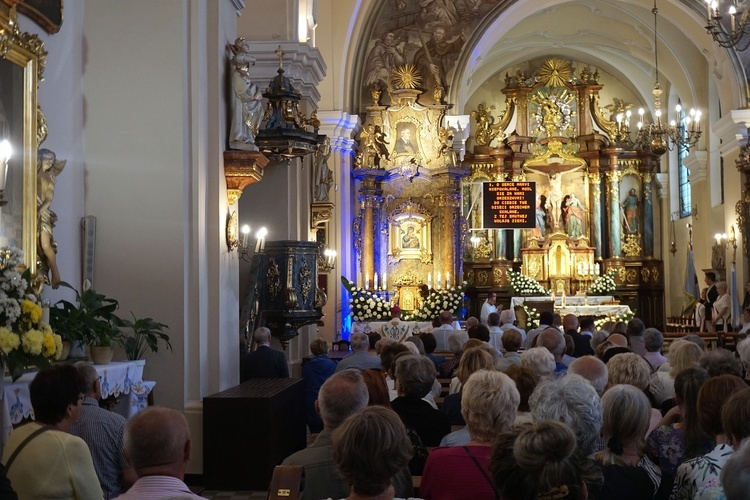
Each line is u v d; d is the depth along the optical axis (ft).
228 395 28.94
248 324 39.11
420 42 78.59
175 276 29.73
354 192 79.30
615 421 14.15
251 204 47.32
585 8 88.22
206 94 31.89
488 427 14.56
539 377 21.34
